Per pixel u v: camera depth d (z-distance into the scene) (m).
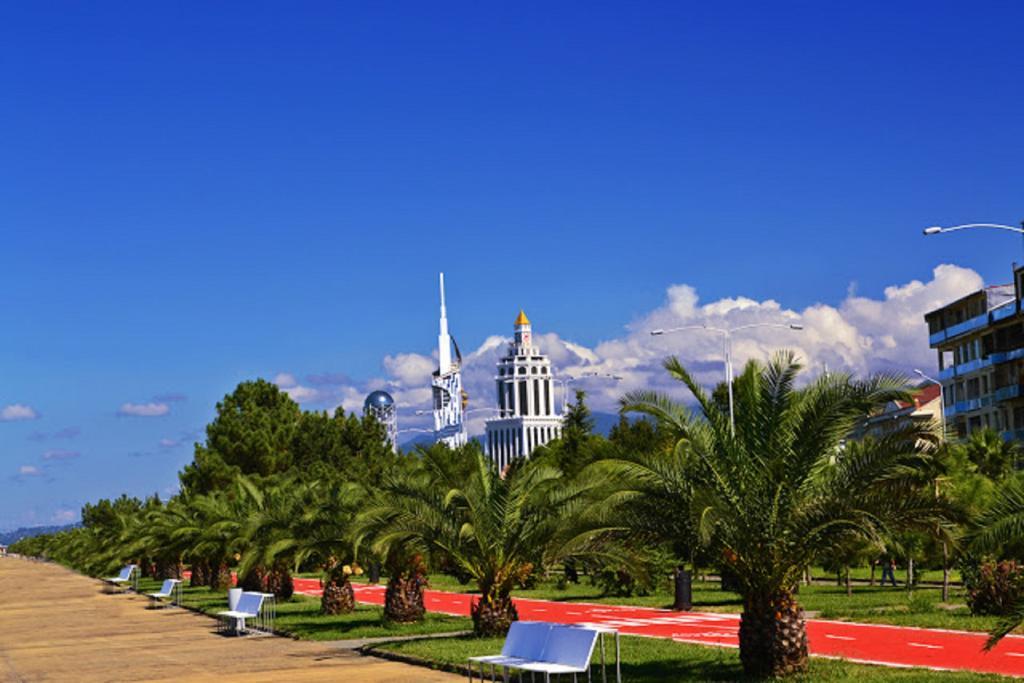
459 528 27.94
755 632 19.73
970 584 32.25
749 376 20.42
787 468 19.62
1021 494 16.58
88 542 101.44
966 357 92.31
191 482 87.25
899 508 19.53
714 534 19.72
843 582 52.22
